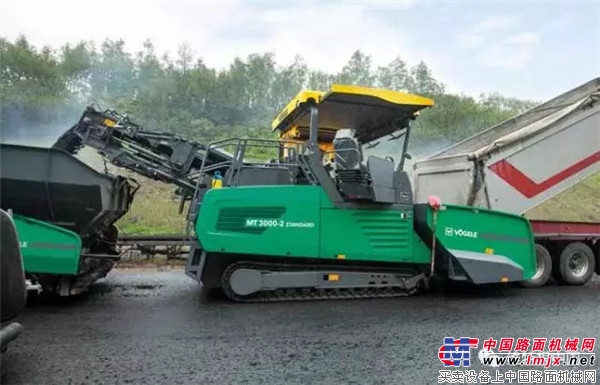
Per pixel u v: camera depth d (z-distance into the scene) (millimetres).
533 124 8023
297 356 4070
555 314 5625
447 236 6336
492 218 6637
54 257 5445
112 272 8344
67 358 3941
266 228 5863
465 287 7410
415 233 6422
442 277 7238
